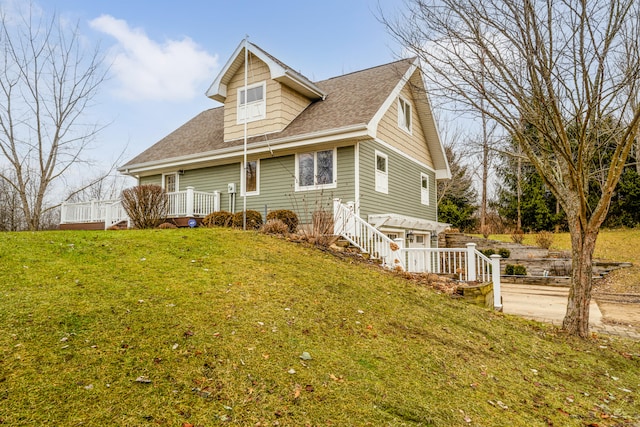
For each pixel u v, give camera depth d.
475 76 6.43
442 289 7.59
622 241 17.89
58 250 5.55
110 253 5.77
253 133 13.77
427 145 17.64
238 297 4.70
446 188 26.64
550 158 8.00
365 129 10.78
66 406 2.40
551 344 5.79
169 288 4.61
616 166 5.96
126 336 3.33
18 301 3.68
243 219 10.86
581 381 4.62
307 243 8.88
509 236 21.25
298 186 12.59
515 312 9.41
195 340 3.48
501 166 24.66
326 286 5.88
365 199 11.92
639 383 4.79
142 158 16.36
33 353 2.88
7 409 2.30
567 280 14.33
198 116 19.56
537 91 6.08
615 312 9.66
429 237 16.91
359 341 4.27
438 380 3.79
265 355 3.48
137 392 2.65
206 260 6.09
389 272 8.05
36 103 15.02
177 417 2.50
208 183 14.82
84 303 3.83
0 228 22.94
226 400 2.78
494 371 4.35
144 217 12.67
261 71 13.74
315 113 13.36
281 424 2.64
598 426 3.56
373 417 2.93
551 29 5.88
